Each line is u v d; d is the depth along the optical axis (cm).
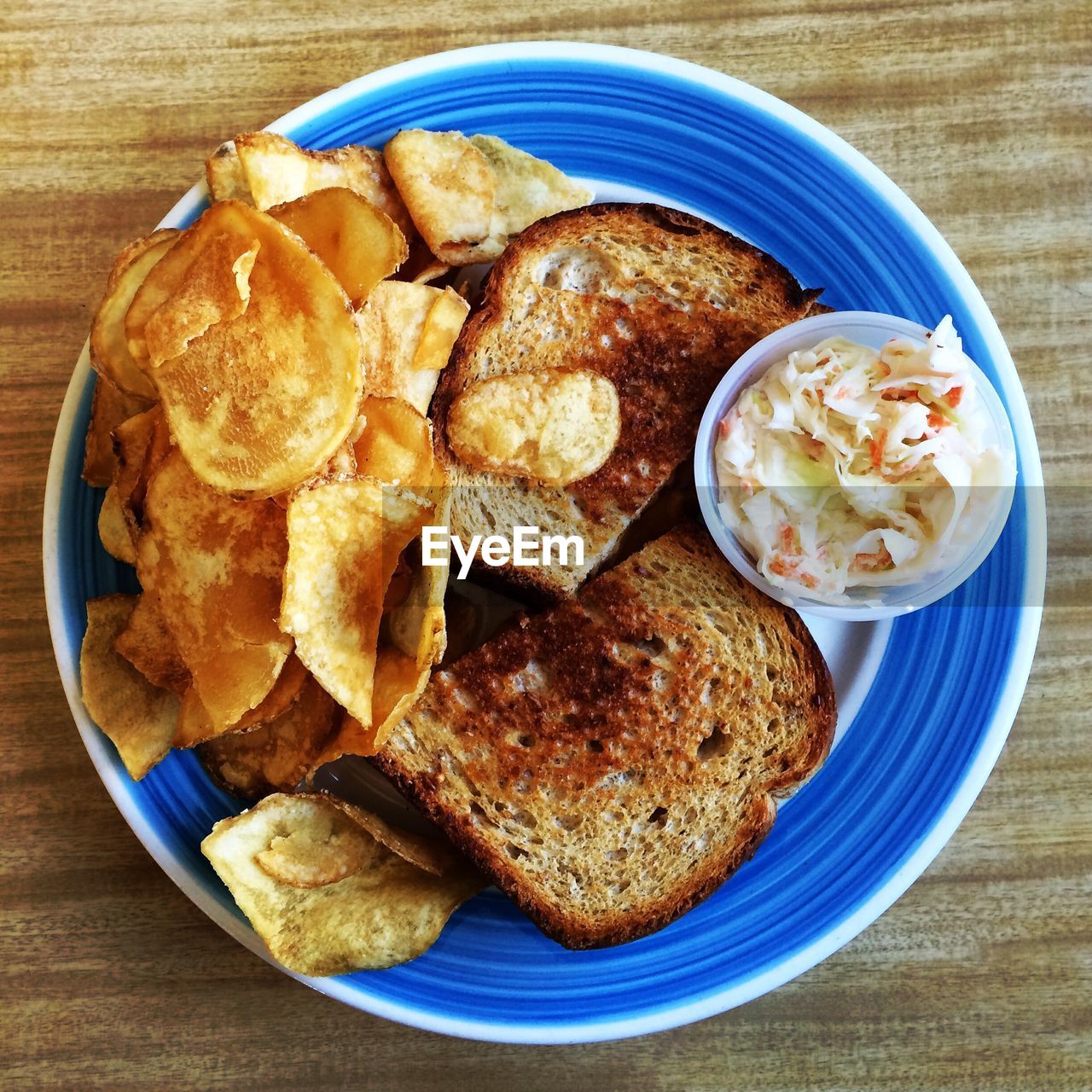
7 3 36
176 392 28
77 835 35
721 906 33
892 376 30
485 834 32
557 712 32
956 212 36
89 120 36
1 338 35
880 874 33
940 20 36
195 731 30
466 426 31
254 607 29
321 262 27
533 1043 32
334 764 33
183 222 33
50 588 32
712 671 32
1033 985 35
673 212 33
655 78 34
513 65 33
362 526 28
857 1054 35
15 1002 35
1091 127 36
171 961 35
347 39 36
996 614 33
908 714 33
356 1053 35
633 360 33
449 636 34
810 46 36
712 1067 35
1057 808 35
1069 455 36
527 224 33
